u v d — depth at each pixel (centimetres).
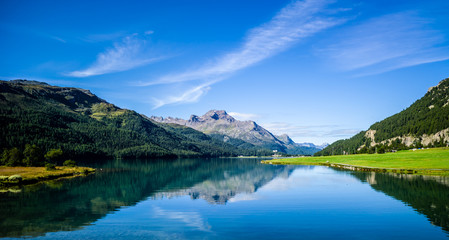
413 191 5147
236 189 6219
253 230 2994
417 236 2736
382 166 10600
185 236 2795
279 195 5238
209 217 3562
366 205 4097
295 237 2761
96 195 5316
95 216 3609
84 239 2680
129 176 9656
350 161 14212
